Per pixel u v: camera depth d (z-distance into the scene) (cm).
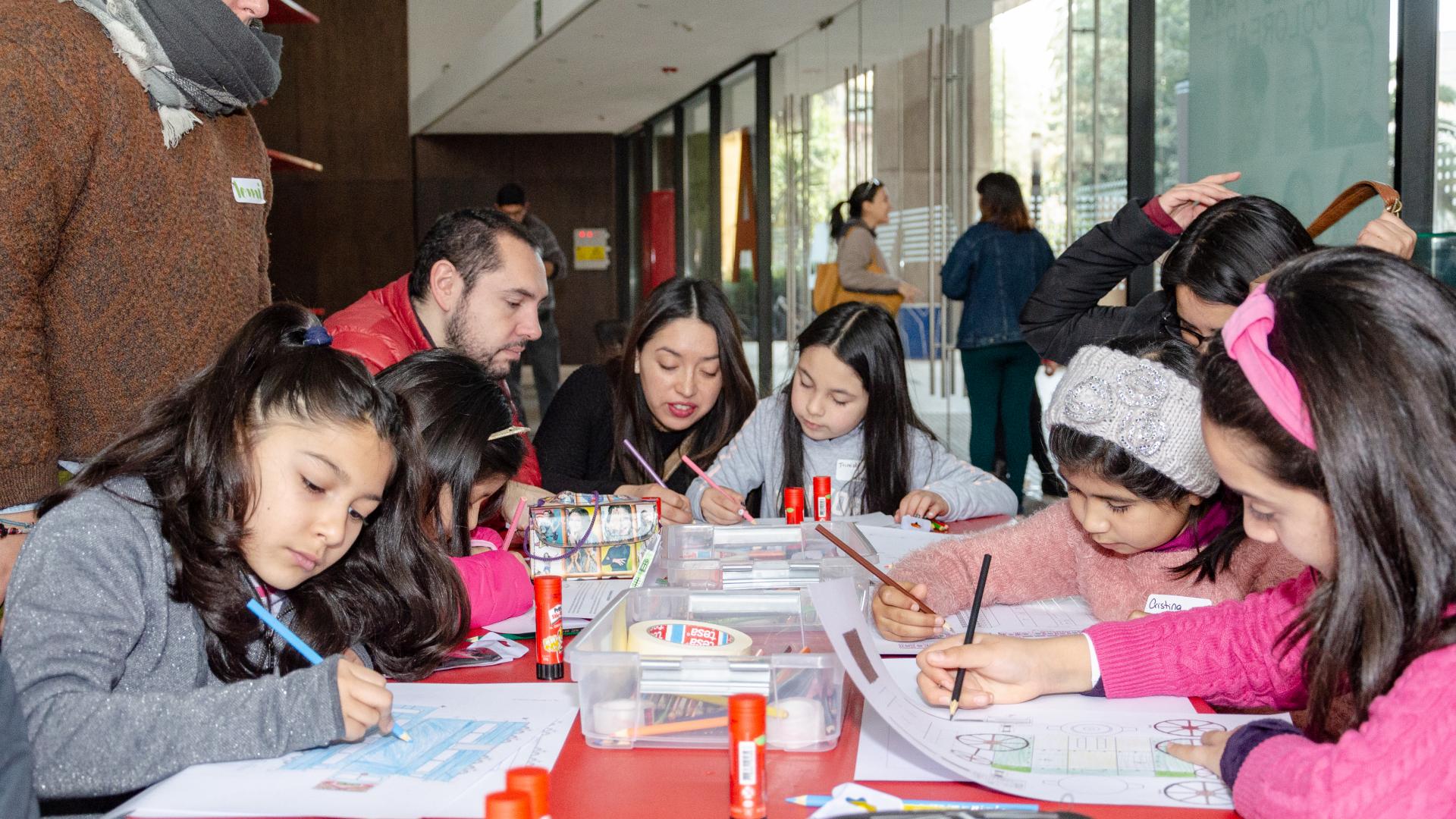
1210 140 398
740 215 844
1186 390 134
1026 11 463
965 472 253
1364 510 82
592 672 109
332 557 120
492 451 175
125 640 112
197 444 114
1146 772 102
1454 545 81
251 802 95
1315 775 87
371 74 1213
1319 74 347
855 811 91
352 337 226
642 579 160
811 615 131
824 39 666
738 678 109
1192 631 125
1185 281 175
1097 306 248
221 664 123
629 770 103
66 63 161
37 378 157
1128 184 424
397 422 135
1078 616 161
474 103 1032
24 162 154
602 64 834
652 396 263
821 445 256
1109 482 137
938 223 524
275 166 505
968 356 466
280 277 1217
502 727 115
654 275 1116
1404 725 84
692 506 251
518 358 250
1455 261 230
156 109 176
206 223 186
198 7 177
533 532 184
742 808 90
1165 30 412
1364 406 82
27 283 156
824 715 108
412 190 1225
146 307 176
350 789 98
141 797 96
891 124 573
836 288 603
